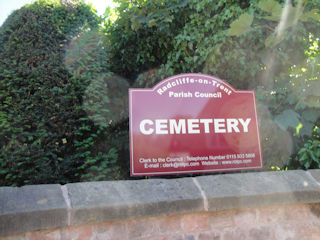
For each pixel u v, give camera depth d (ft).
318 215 8.16
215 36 10.54
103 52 11.47
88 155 9.78
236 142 8.54
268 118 10.02
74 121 9.55
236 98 8.80
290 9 9.05
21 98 9.25
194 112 8.45
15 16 10.71
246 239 7.39
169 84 8.47
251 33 10.25
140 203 6.49
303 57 10.44
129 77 13.39
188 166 8.14
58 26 10.76
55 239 6.10
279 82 10.41
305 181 8.07
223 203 7.01
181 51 11.75
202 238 7.09
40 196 6.26
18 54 9.84
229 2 11.05
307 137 10.09
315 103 9.68
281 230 7.72
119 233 6.54
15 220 5.62
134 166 7.89
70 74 10.08
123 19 12.23
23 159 8.61
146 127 8.12
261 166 8.57
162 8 11.98
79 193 6.53
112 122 11.13
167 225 6.91
